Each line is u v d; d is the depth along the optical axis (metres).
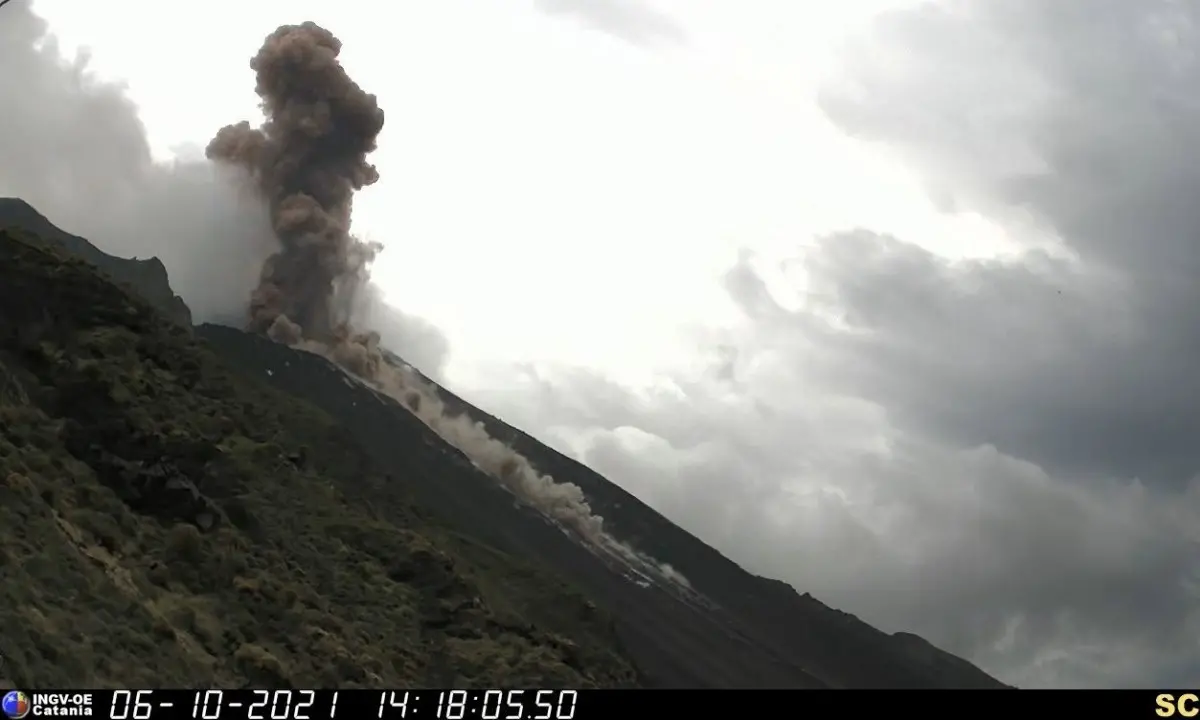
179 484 68.88
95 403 70.69
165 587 59.66
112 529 59.56
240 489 79.12
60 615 46.44
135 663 47.34
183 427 78.62
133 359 82.75
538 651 88.25
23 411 65.62
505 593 125.19
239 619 61.34
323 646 64.31
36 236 88.25
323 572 79.62
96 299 84.75
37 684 40.22
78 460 65.62
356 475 123.06
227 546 68.19
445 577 89.56
